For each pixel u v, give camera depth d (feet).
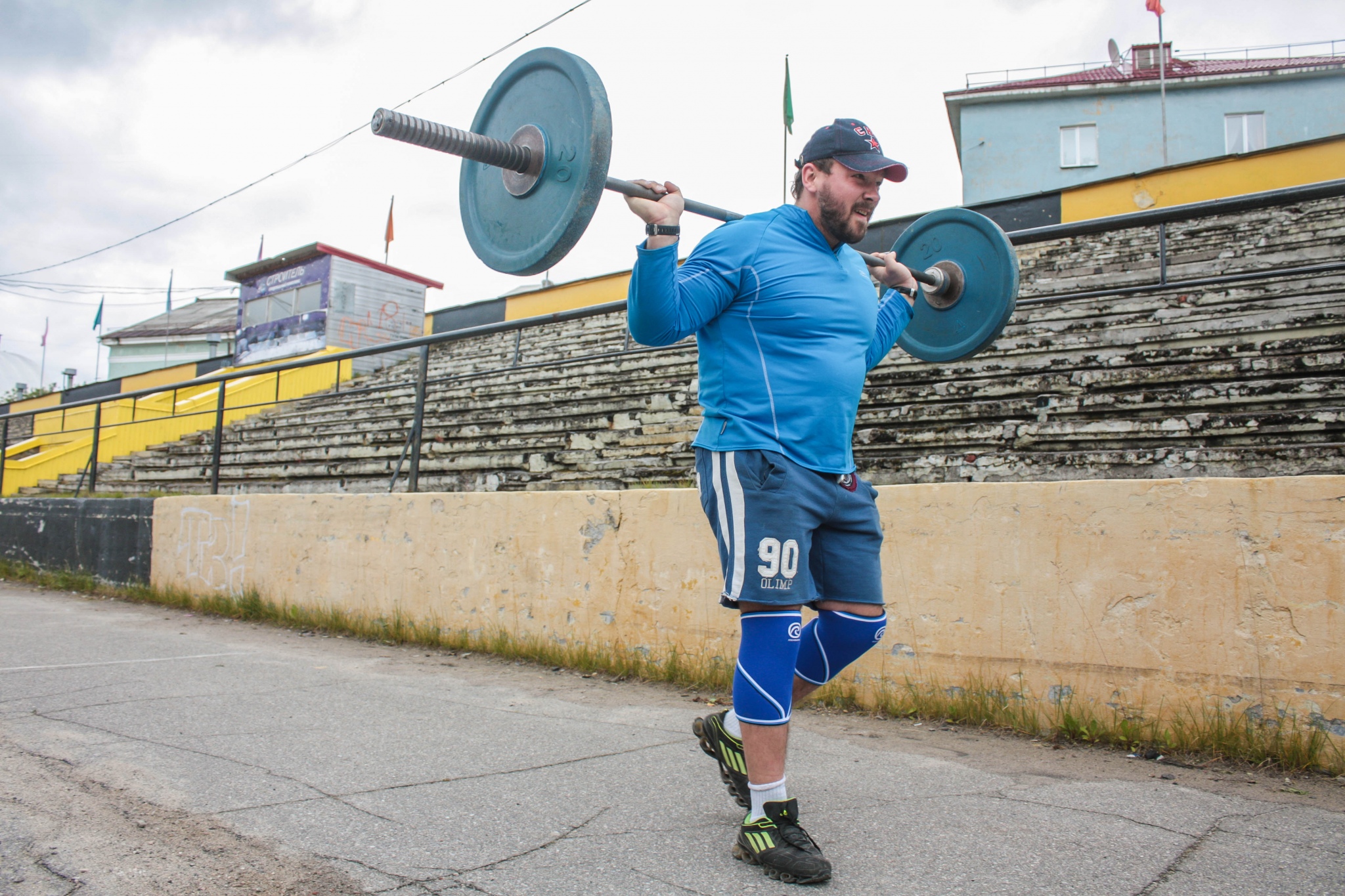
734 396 5.78
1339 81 76.02
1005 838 5.92
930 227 8.87
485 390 34.27
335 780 7.23
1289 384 14.75
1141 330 19.88
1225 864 5.43
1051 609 8.89
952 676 9.41
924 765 7.77
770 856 5.24
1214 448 13.51
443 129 5.77
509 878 5.25
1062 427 15.92
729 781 6.14
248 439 39.58
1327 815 6.38
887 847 5.76
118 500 22.07
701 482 5.96
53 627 16.47
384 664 12.92
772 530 5.52
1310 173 32.07
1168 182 34.27
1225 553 8.05
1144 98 80.12
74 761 7.63
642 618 11.99
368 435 33.45
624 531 12.28
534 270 6.21
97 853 5.58
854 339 5.98
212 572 19.03
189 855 5.56
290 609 16.89
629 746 8.42
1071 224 10.04
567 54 5.91
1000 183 82.94
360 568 15.96
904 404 19.40
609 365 31.27
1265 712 7.78
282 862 5.46
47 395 70.03
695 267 5.82
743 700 5.54
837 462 5.84
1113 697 8.50
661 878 5.26
